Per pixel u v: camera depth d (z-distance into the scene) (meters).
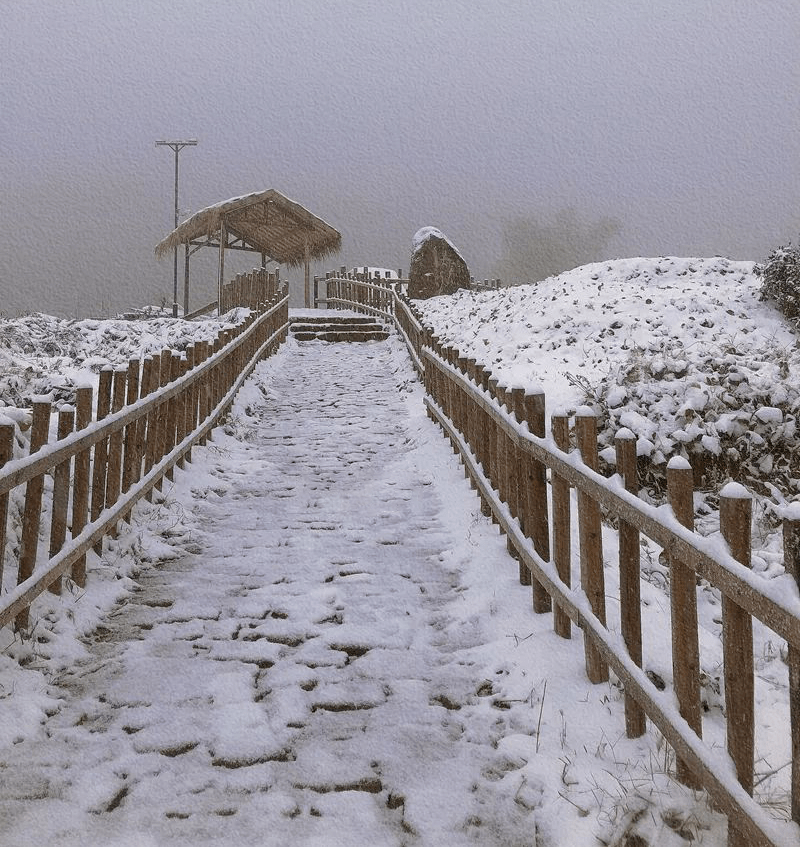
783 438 7.27
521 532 4.88
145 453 6.64
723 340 12.90
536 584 4.45
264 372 14.50
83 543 4.76
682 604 2.63
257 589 5.12
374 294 24.12
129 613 4.70
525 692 3.58
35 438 4.21
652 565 5.63
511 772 2.97
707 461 7.30
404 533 6.32
